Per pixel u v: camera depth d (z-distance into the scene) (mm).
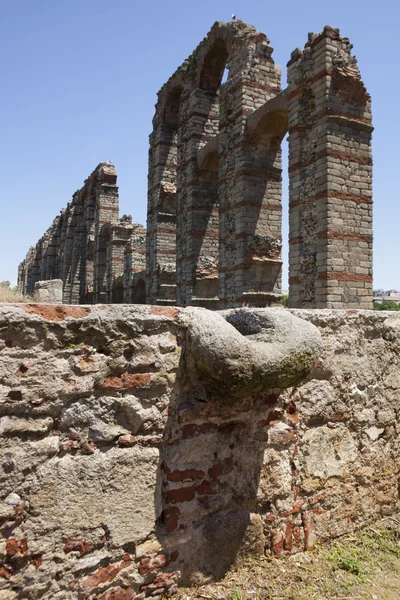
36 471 2498
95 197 47250
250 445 3287
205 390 3064
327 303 14492
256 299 18766
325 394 3688
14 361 2451
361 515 3877
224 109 20641
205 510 3057
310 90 15852
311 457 3594
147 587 2795
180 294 24719
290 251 16172
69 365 2619
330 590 3100
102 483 2680
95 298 42750
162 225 28297
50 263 62625
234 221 19625
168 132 28750
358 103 15578
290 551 3426
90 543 2637
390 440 4125
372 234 15438
